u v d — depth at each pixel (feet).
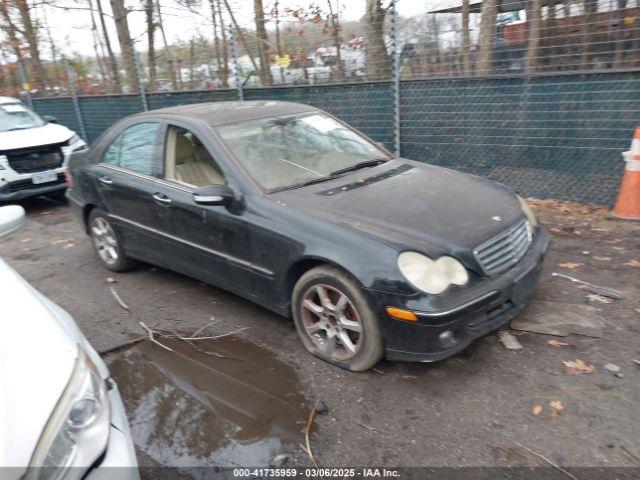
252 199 12.44
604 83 18.74
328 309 11.29
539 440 8.96
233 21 31.86
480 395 10.19
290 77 27.58
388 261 10.12
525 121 20.68
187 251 14.33
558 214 19.84
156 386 11.40
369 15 23.66
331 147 14.88
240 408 10.44
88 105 37.40
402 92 23.16
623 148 19.03
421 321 9.83
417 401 10.18
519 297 11.17
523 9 20.07
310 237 11.17
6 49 45.11
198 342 13.00
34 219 26.04
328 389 10.76
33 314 7.32
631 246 16.46
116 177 16.12
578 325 12.14
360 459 8.91
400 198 12.14
